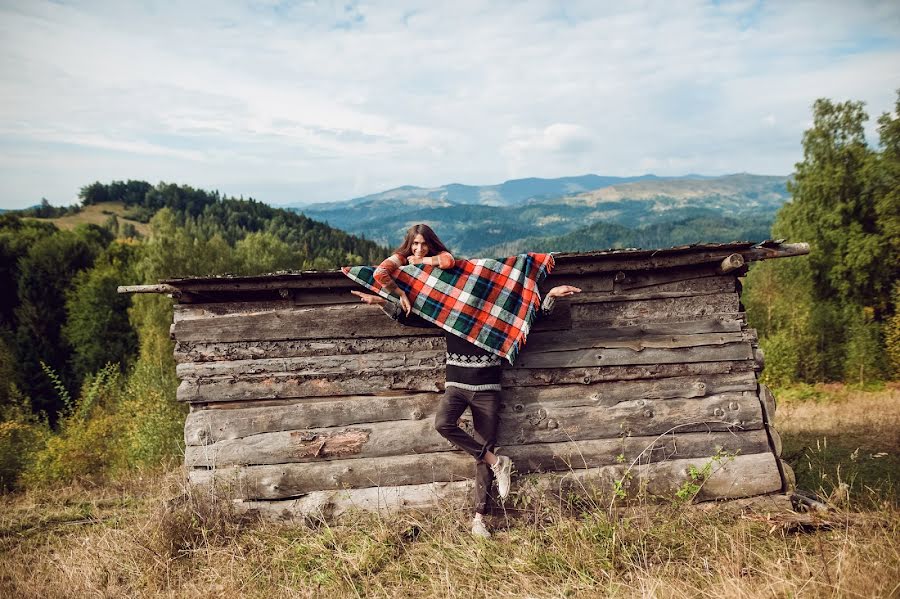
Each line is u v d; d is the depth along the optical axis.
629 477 5.18
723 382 5.36
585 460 5.27
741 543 4.22
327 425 5.40
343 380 5.42
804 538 4.49
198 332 5.46
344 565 4.33
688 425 5.31
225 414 5.44
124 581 4.56
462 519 5.07
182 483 5.96
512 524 5.04
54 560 5.12
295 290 5.45
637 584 3.79
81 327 45.78
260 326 5.45
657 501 5.17
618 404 5.33
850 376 25.02
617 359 5.32
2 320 48.94
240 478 5.34
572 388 5.35
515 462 5.24
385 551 4.61
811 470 6.95
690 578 3.85
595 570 4.02
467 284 4.66
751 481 5.18
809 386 22.28
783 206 32.78
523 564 4.15
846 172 30.30
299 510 5.29
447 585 3.97
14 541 5.87
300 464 5.38
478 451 4.72
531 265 4.80
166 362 32.56
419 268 4.73
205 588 4.23
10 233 55.19
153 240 47.50
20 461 12.05
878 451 8.18
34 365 44.28
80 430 13.88
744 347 5.36
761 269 31.11
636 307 5.42
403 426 5.38
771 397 5.34
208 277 5.10
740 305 5.47
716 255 5.13
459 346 4.65
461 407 4.68
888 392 18.92
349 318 5.44
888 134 29.56
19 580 4.71
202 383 5.44
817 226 30.67
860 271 28.98
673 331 5.39
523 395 5.34
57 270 49.88
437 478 5.32
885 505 4.92
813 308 28.92
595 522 4.67
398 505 5.27
